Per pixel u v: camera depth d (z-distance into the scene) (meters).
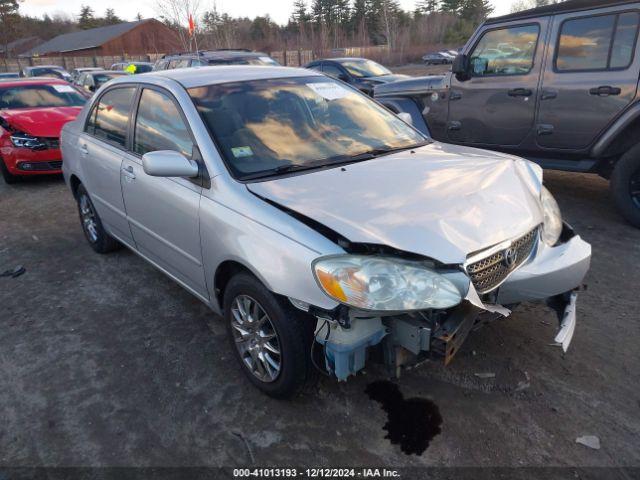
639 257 4.23
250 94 3.33
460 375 2.90
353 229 2.25
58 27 87.50
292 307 2.48
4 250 5.20
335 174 2.82
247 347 2.81
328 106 3.54
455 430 2.51
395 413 2.64
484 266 2.35
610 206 5.50
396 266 2.17
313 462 2.38
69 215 6.25
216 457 2.44
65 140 4.87
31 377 3.10
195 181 2.95
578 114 5.04
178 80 3.39
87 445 2.55
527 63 5.40
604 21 4.74
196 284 3.21
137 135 3.64
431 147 3.46
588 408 2.61
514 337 3.22
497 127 5.82
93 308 3.89
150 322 3.65
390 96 6.99
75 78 22.94
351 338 2.30
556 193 5.99
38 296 4.14
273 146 3.05
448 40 45.69
